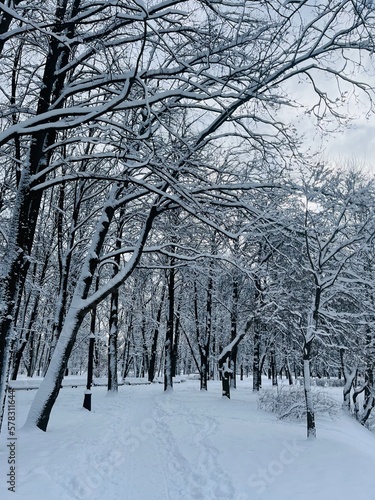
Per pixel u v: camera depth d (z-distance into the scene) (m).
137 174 11.81
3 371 7.47
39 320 29.42
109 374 20.95
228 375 19.59
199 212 10.40
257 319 18.83
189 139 10.48
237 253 12.22
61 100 8.12
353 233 10.60
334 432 11.39
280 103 8.99
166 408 15.63
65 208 19.19
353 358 16.34
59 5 8.69
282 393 15.76
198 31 8.12
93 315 17.09
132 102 7.70
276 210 10.76
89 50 8.31
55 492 5.47
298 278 13.55
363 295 11.22
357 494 5.86
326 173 10.02
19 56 8.83
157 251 11.63
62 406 15.23
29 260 9.88
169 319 24.38
